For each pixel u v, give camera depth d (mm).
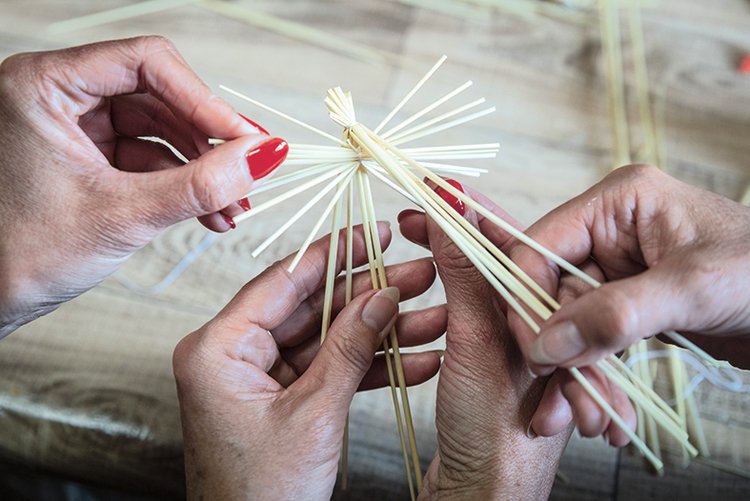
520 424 337
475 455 338
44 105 345
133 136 425
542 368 305
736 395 423
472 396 338
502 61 529
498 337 340
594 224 348
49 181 347
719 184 480
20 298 367
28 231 352
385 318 344
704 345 385
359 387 401
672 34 542
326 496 345
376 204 469
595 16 550
